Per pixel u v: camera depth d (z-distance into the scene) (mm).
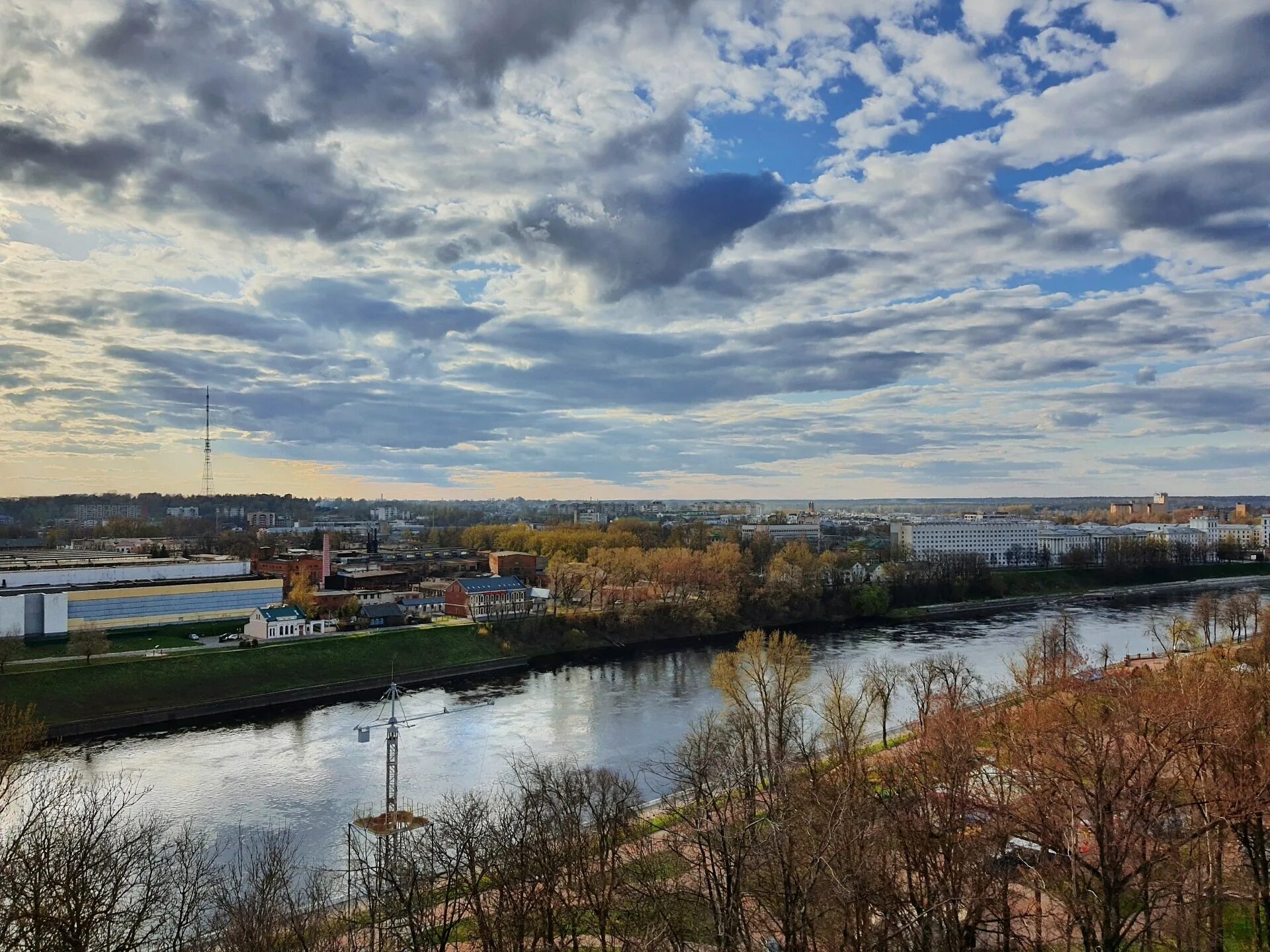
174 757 171750
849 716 129375
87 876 76062
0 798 103562
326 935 75875
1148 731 82125
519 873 85188
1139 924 78875
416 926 80375
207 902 93000
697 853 97375
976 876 73688
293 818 136750
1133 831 72000
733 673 157250
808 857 74688
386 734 188375
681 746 137375
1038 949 73438
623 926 85500
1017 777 85625
